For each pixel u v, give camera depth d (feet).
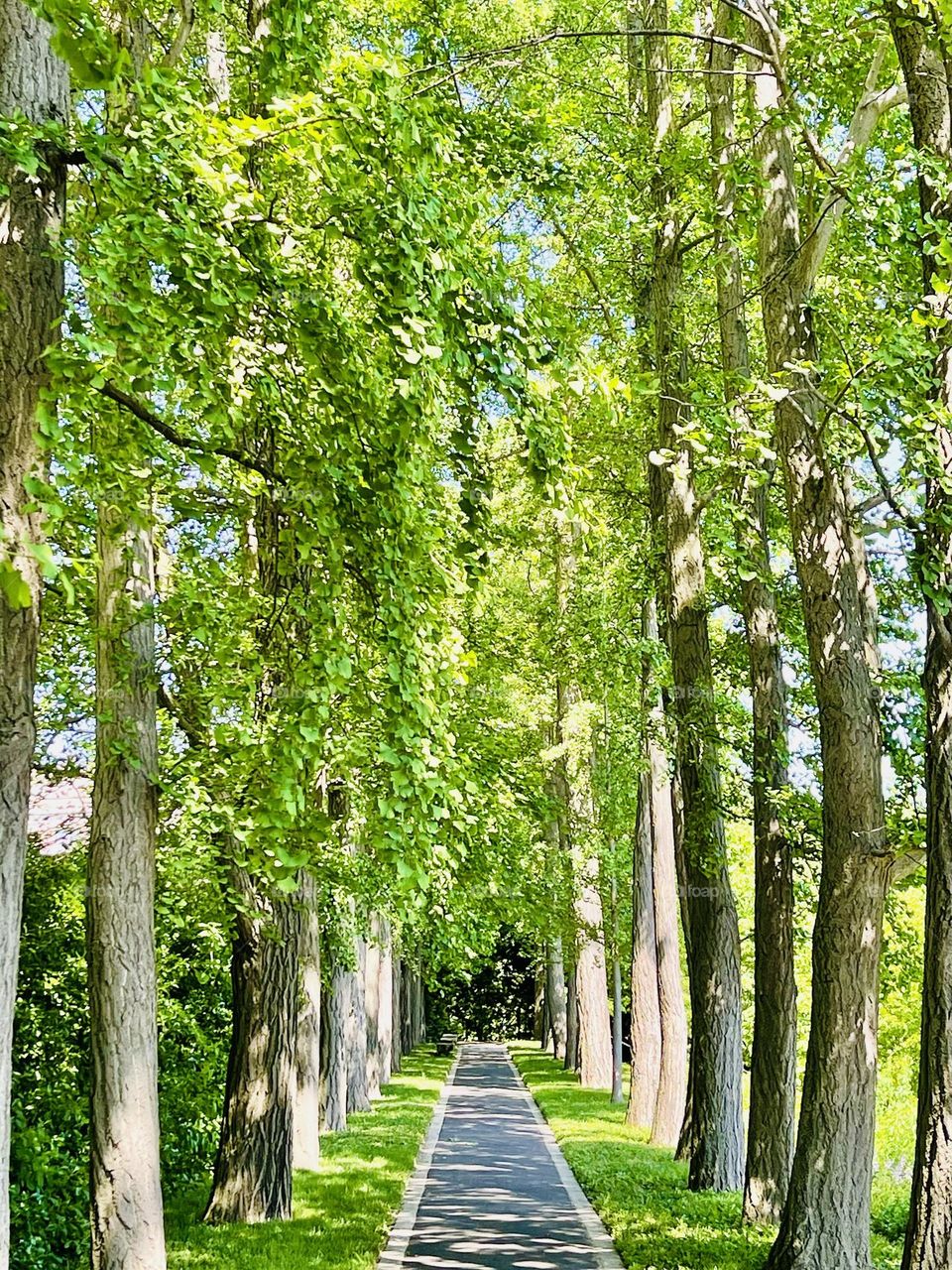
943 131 27.02
